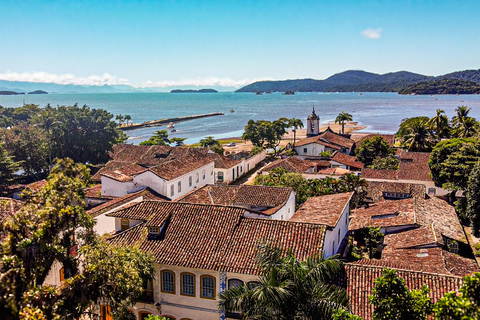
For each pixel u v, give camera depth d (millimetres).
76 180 21562
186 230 28094
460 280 23344
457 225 40125
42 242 18266
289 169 66312
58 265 26219
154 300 26594
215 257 25578
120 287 20391
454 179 51781
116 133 91125
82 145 82750
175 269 26078
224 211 29266
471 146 53250
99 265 20641
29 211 18922
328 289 19109
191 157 60781
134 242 27391
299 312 17859
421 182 59000
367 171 62906
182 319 26344
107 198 48938
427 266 29016
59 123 81438
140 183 49750
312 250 25344
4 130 75062
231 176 73312
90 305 20234
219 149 92625
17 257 16500
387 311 16719
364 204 49125
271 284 18438
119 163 67000
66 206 20141
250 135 106812
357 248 37469
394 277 17391
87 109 91062
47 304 17703
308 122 106875
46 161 76062
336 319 17812
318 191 49281
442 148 55562
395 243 35094
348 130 159250
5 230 17703
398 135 114375
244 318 18750
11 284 15398
